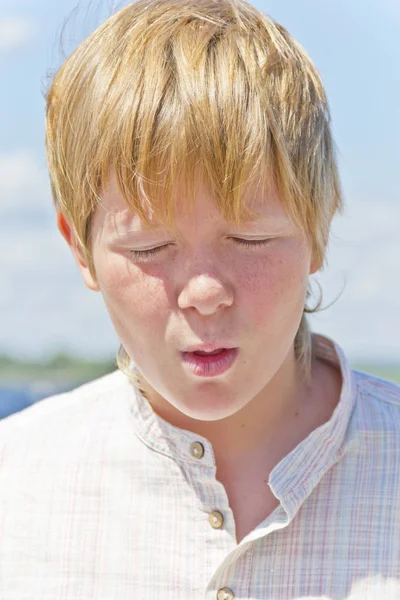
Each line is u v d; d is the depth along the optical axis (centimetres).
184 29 98
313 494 104
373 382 117
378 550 101
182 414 106
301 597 99
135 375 110
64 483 113
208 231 89
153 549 105
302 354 111
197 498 104
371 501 104
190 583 102
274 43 98
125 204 91
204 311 89
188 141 87
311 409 109
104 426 116
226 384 92
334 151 108
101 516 109
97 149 93
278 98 94
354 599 99
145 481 108
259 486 104
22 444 119
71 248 111
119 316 97
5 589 110
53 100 106
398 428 108
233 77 91
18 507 114
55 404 125
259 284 91
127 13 103
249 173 88
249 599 99
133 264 93
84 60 100
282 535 101
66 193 103
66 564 108
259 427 105
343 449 106
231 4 104
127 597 104
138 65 94
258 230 90
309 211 97
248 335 91
